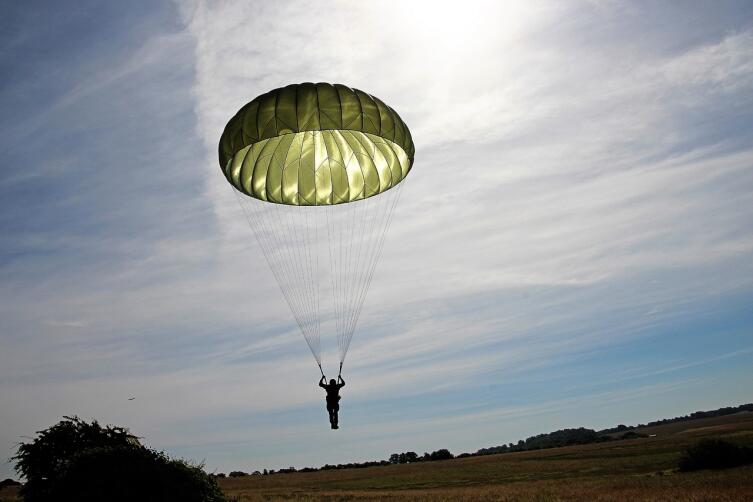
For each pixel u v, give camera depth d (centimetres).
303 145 2048
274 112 1770
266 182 2002
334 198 2092
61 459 2498
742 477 4138
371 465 11175
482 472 6881
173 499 2092
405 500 3916
